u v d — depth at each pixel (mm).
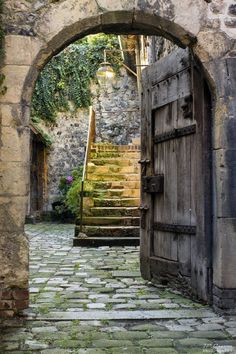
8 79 3869
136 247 8156
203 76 4242
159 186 4973
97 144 12523
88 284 5000
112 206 9445
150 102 5230
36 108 14797
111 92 15016
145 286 4926
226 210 3998
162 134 4992
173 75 4785
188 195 4504
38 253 7359
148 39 8320
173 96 4781
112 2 4016
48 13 3949
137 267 6074
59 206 13930
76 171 14273
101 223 8859
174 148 4770
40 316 3770
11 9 3898
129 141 14914
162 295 4535
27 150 3902
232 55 4121
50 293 4555
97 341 3189
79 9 3986
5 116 3854
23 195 3865
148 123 5270
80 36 4184
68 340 3211
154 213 5156
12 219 3834
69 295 4484
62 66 14922
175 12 4094
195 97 4328
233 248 3971
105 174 10633
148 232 5207
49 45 3959
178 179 4684
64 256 7047
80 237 8398
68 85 14938
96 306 4086
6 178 3836
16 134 3863
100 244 8266
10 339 3230
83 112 14938
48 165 14812
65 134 14883
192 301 4320
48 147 14828
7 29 3885
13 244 3828
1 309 3793
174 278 4730
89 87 15000
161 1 4078
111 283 5062
